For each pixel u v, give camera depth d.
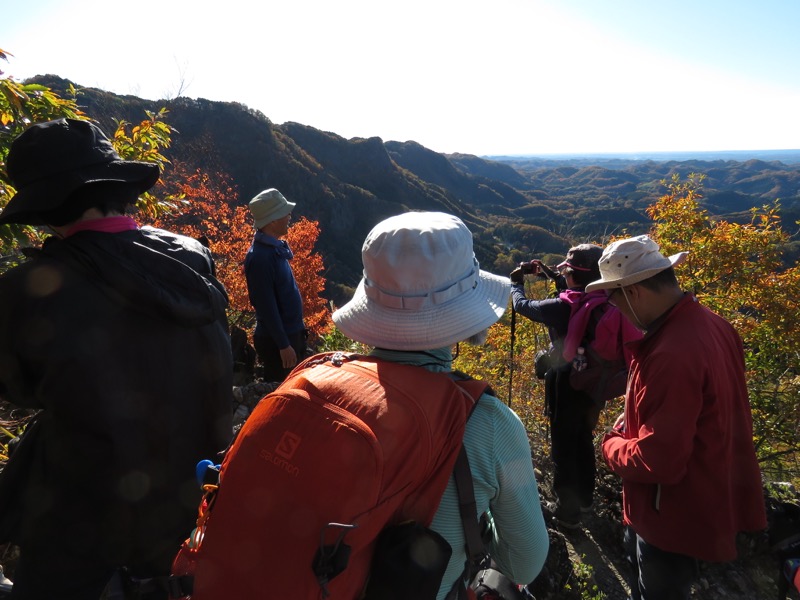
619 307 2.01
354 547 0.91
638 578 2.17
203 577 0.98
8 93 2.55
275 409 1.03
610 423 4.66
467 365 5.89
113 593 1.39
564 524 3.01
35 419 1.38
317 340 16.30
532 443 4.10
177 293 1.33
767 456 6.86
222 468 1.05
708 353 1.78
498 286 1.27
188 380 1.42
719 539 1.85
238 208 21.11
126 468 1.29
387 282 1.12
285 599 0.91
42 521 1.29
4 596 1.53
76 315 1.22
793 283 8.54
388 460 0.94
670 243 9.61
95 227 1.30
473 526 1.01
